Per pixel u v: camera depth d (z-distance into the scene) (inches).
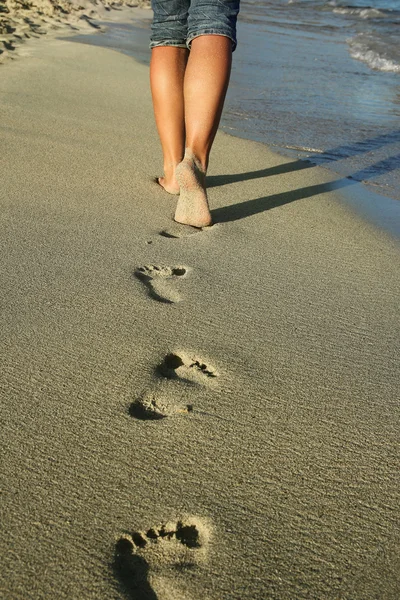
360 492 46.6
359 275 80.7
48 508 43.4
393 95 200.7
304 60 255.1
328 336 65.9
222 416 53.1
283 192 111.1
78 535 41.8
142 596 38.7
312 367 60.4
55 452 48.1
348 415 54.2
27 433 49.6
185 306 69.3
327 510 44.9
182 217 90.4
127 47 262.7
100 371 57.5
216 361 60.4
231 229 91.7
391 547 42.5
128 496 44.8
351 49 285.4
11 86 166.7
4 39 240.5
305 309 70.9
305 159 134.4
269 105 179.8
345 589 39.6
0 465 46.4
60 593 38.2
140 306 68.3
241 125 158.4
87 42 265.3
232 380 57.7
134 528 42.6
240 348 62.7
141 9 417.7
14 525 42.0
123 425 51.3
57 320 64.4
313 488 46.6
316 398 56.1
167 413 53.2
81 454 48.1
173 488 45.8
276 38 314.5
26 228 84.1
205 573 40.1
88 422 51.3
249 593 39.0
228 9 83.6
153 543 41.9
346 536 43.0
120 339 62.4
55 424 50.8
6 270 72.9
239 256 82.8
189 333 64.4
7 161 109.7
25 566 39.5
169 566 40.5
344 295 75.0
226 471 47.6
